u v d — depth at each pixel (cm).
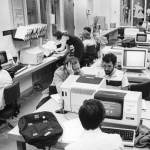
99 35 764
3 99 303
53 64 596
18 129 206
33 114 206
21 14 471
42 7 592
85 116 132
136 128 195
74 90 222
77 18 814
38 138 181
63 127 205
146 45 522
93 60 646
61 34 532
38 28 484
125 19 1106
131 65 391
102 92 207
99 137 129
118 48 424
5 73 320
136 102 191
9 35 423
